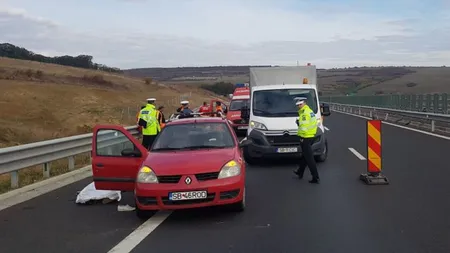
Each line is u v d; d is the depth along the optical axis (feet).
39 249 20.61
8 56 437.99
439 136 63.98
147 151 28.45
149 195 24.48
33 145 35.73
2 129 78.18
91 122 115.96
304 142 34.71
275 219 24.29
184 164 25.12
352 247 19.34
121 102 197.26
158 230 23.04
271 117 44.96
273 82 59.98
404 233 21.03
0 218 26.45
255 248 19.58
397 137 64.75
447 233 20.85
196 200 24.56
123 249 20.12
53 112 132.77
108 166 27.50
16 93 165.78
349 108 164.66
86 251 20.07
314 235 21.17
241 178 25.52
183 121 31.40
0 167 32.40
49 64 377.71
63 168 44.06
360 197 28.84
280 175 38.47
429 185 31.68
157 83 379.35
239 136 80.02
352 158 46.62
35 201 30.83
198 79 508.53
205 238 21.31
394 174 36.42
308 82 59.57
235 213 25.93
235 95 92.38
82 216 26.45
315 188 32.35
